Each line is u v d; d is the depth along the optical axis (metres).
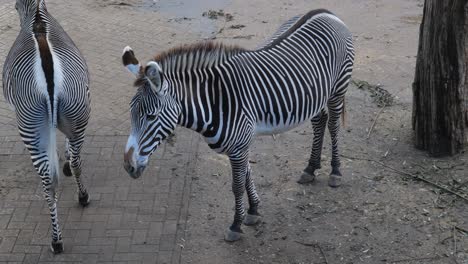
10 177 5.83
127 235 5.14
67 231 5.18
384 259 4.84
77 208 5.45
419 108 5.98
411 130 6.43
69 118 4.82
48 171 4.73
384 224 5.19
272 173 5.88
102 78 7.52
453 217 5.23
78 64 5.07
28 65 4.72
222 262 4.85
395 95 7.11
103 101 7.05
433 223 5.18
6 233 5.15
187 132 6.54
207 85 4.48
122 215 5.36
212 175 5.87
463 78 5.66
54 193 4.77
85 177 5.83
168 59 4.32
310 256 4.89
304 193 5.60
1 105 6.96
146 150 4.29
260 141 6.36
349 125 6.56
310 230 5.17
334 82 5.22
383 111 6.80
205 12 9.37
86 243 5.05
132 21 9.09
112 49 8.23
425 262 4.79
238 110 4.58
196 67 4.46
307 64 4.92
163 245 5.03
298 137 6.43
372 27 8.84
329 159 6.05
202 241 5.07
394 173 5.80
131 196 5.59
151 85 4.10
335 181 5.63
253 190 5.14
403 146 6.20
